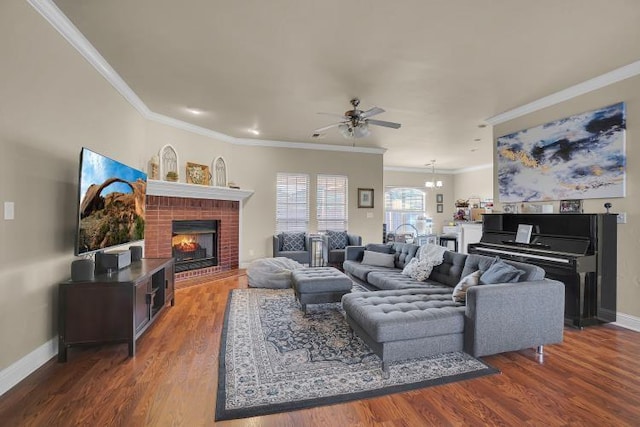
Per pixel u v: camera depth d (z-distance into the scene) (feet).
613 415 5.77
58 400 6.11
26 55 6.89
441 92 12.37
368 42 8.89
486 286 7.68
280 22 7.98
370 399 6.22
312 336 9.26
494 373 7.25
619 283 10.54
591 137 11.22
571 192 11.88
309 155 21.99
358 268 14.57
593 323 10.45
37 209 7.33
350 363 7.64
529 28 8.13
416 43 8.91
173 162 16.05
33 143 7.16
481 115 15.11
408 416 5.72
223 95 12.84
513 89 12.03
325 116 15.48
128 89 12.10
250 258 20.74
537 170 13.14
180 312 11.50
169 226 15.99
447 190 34.35
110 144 11.00
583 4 7.16
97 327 7.84
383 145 22.27
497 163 15.17
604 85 10.88
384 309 7.79
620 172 10.42
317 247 19.17
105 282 7.89
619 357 8.13
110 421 5.51
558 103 12.41
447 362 7.75
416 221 29.78
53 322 7.91
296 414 5.75
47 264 7.68
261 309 11.80
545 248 11.79
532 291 7.93
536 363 7.77
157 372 7.20
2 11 6.24
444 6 7.30
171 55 9.66
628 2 7.07
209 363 7.65
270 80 11.37
